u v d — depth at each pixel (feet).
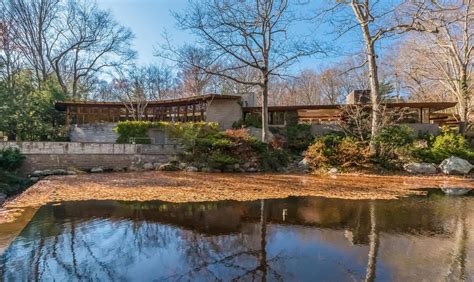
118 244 16.40
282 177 46.11
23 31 81.97
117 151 54.13
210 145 56.65
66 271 12.98
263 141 59.26
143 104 79.05
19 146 46.70
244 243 16.70
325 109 74.38
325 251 15.48
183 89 106.11
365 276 12.55
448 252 15.33
